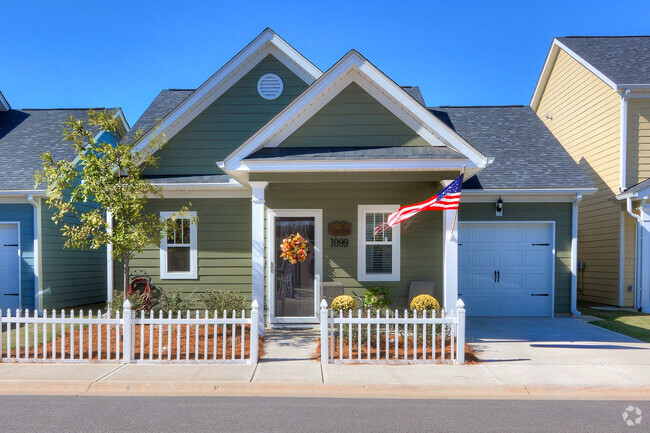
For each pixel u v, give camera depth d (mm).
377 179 9578
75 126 9180
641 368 7578
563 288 12891
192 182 12078
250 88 12953
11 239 13305
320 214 11523
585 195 15984
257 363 7789
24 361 7777
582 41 17344
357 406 6000
